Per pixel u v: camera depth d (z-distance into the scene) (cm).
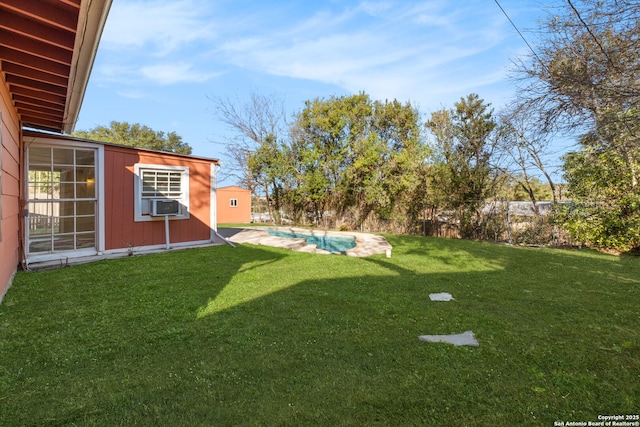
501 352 275
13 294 414
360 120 1574
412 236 1305
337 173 1573
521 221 1148
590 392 219
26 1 271
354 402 202
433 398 208
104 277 510
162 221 802
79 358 254
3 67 376
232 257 718
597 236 944
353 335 307
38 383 218
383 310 383
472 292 471
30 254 619
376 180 1447
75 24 294
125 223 734
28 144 602
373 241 1097
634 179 895
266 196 1889
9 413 185
